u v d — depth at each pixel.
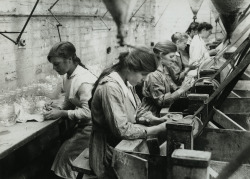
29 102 3.24
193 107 2.54
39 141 3.94
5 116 2.81
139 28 9.01
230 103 3.23
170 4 10.16
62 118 3.19
